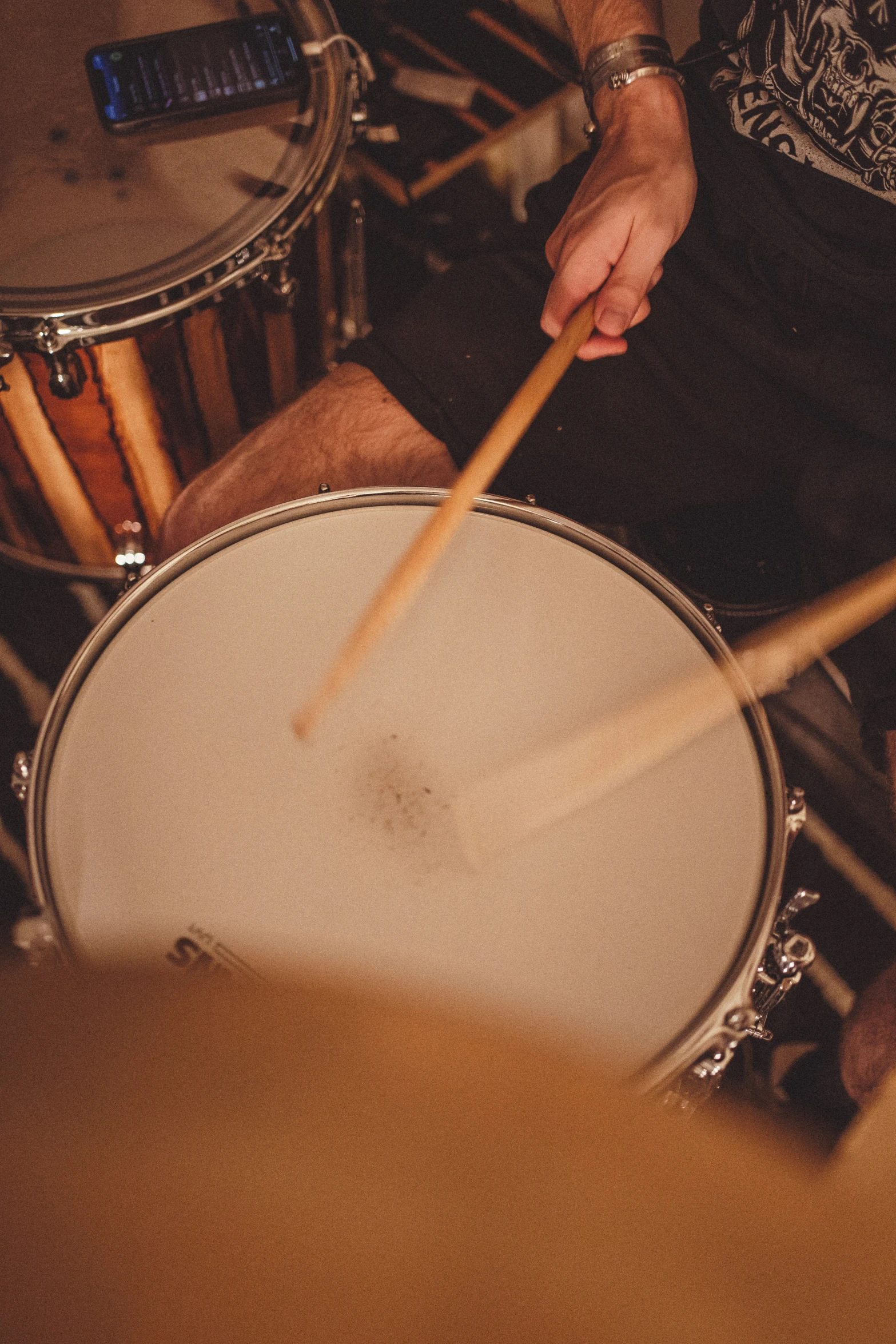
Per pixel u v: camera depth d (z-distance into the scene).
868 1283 0.37
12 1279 0.36
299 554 0.91
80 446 1.12
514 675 0.89
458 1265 0.36
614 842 0.85
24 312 0.98
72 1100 0.41
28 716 1.28
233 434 1.18
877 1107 0.70
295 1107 0.41
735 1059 1.11
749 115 0.99
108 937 0.81
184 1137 0.40
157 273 1.01
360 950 0.82
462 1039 0.44
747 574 1.20
